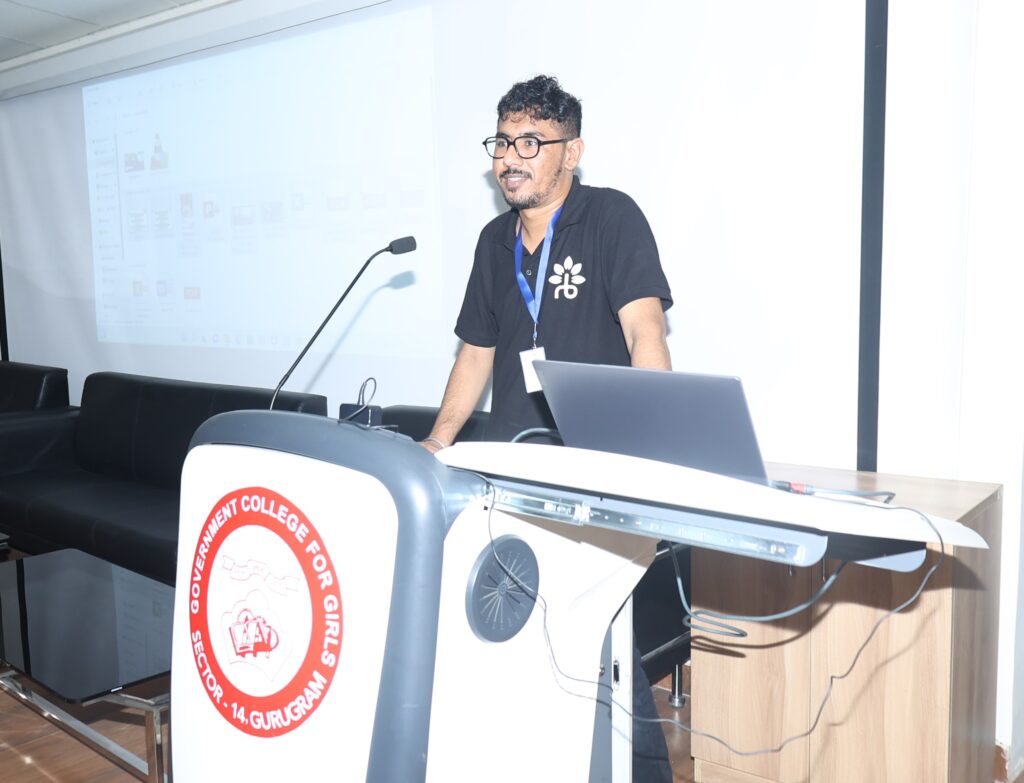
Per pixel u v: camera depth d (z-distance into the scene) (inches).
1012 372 81.0
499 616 42.9
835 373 90.0
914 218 82.9
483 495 41.5
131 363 170.4
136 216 164.7
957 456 84.0
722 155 95.3
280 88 138.1
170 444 142.3
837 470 85.6
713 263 97.0
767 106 92.0
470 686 42.0
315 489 41.8
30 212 187.3
